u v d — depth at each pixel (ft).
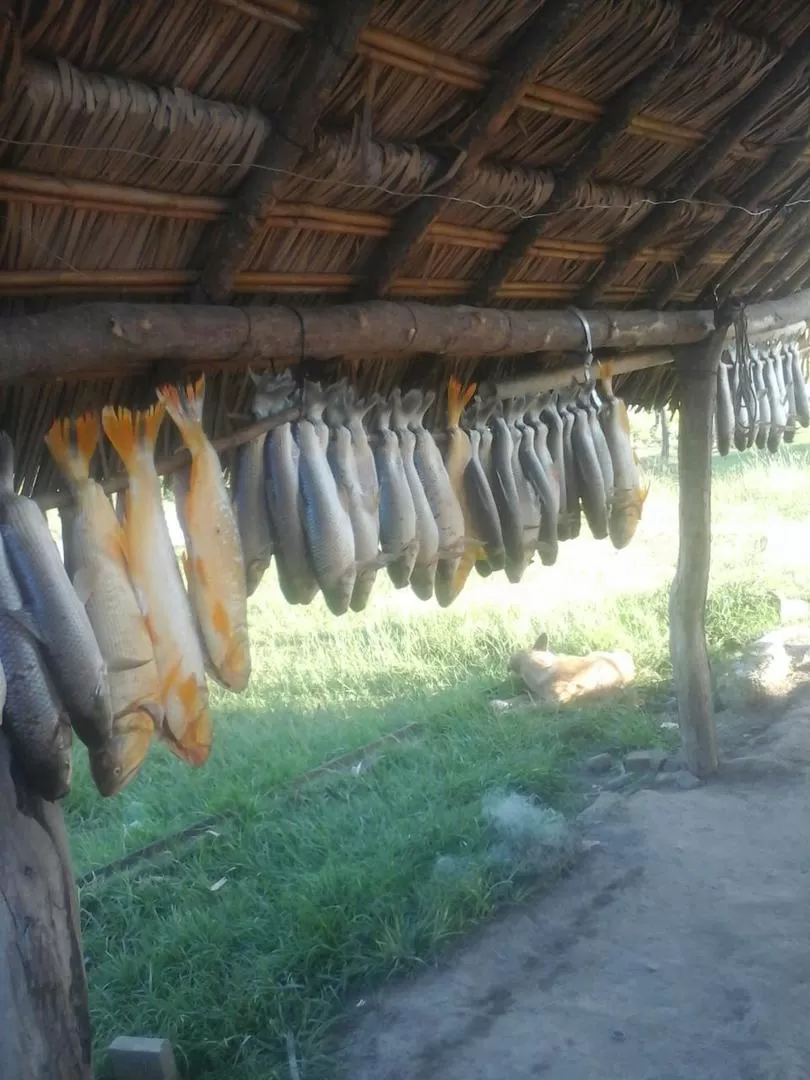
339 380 10.50
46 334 7.07
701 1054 11.62
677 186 12.91
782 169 14.10
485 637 27.71
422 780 19.07
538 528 12.93
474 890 14.85
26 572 6.48
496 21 8.25
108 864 17.10
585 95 10.05
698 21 9.69
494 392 12.45
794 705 22.12
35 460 8.53
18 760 6.57
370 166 8.72
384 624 29.66
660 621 28.12
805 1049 11.50
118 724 7.38
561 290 13.39
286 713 23.53
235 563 8.45
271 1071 11.95
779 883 14.99
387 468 10.53
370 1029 12.64
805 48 11.41
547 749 20.39
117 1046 12.09
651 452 63.26
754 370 20.43
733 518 40.78
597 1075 11.44
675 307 16.89
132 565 7.65
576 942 14.06
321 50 7.26
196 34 6.91
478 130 9.04
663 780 18.97
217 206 8.10
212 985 13.56
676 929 14.11
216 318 8.41
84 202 7.27
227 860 16.88
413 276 10.93
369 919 14.51
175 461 8.21
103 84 6.63
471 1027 12.49
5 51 5.82
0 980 6.44
